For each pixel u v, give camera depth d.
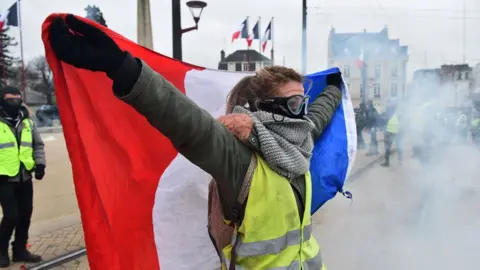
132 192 1.55
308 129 1.36
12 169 3.85
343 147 1.94
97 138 1.41
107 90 1.41
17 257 4.08
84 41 1.01
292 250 1.31
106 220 1.41
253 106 1.40
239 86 1.49
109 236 1.42
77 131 1.34
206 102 1.92
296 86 1.41
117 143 1.48
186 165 1.71
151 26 6.59
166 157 1.65
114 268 1.43
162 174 1.65
